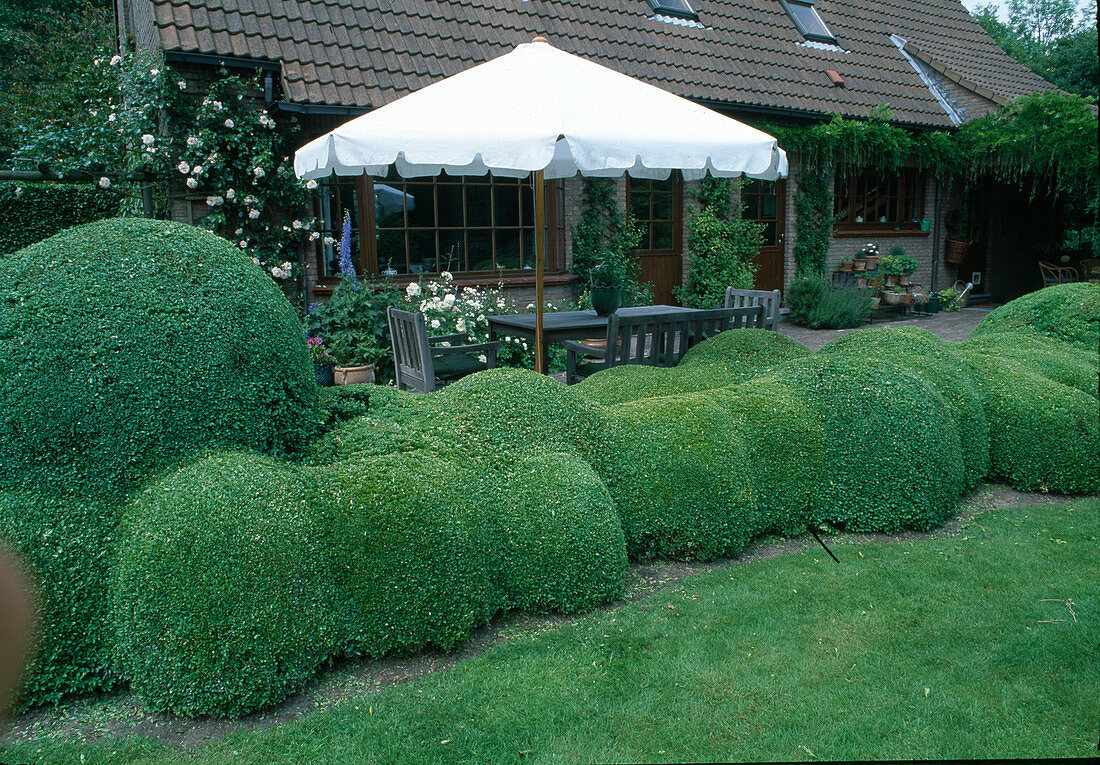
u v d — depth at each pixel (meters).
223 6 7.86
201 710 2.55
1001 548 3.93
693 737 2.44
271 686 2.60
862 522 4.23
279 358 3.15
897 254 13.01
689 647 2.97
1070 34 33.88
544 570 3.25
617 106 4.83
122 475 2.80
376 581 2.84
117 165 7.73
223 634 2.53
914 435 4.23
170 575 2.52
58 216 7.90
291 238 7.91
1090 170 11.25
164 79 7.21
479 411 3.71
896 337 5.41
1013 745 2.37
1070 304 6.59
